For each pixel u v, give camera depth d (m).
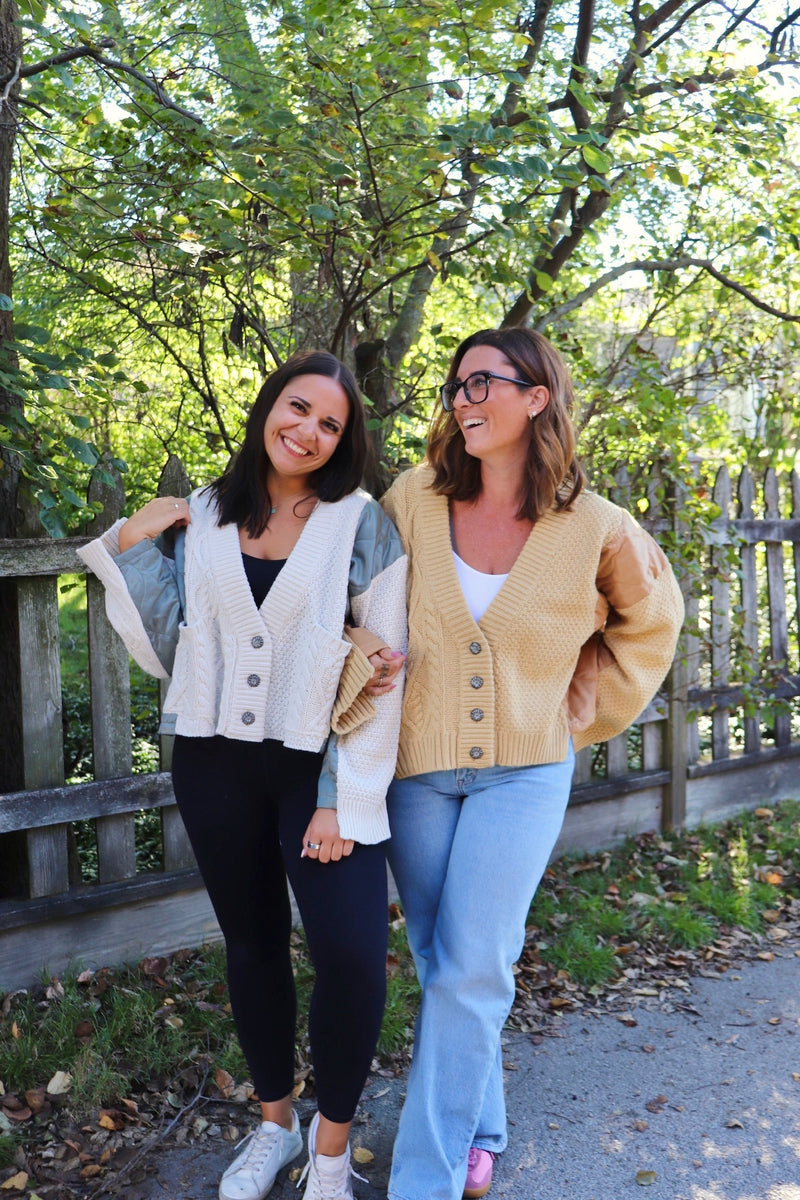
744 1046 3.14
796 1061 3.06
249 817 2.20
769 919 4.06
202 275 3.64
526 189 4.09
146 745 5.29
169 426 4.98
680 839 4.75
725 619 5.03
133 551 2.23
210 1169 2.49
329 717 2.12
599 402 4.48
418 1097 2.21
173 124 3.31
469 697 2.21
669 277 5.04
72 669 6.57
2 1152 2.48
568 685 2.36
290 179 3.24
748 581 5.07
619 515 2.27
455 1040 2.18
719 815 5.05
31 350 2.83
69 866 3.47
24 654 3.17
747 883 4.31
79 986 3.21
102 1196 2.38
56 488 2.96
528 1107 2.80
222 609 2.16
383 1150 2.59
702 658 4.98
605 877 4.29
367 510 2.25
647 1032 3.22
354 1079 2.17
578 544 2.22
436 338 3.59
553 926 3.83
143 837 4.53
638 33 4.03
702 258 5.07
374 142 3.68
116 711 3.38
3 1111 2.64
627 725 2.60
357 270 3.74
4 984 3.16
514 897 2.19
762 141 4.04
